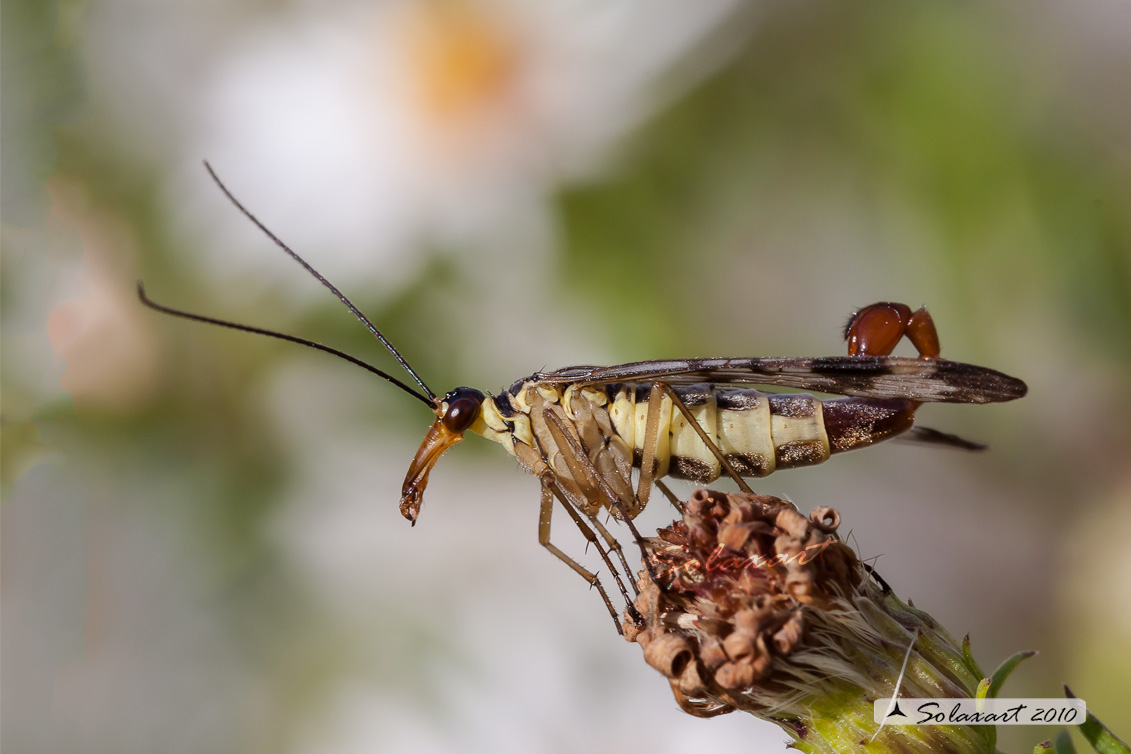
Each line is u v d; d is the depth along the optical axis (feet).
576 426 0.46
